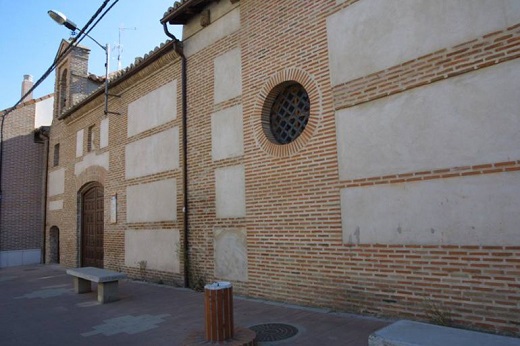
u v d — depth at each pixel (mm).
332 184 5988
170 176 9453
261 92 7254
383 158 5410
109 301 7660
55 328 5926
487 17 4570
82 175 13820
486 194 4461
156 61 10055
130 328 5691
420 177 5023
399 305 5133
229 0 8195
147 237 10102
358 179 5664
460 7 4797
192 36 9125
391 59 5418
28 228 17562
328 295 5945
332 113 6074
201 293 7980
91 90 16484
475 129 4586
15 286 10633
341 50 6027
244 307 6414
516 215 4238
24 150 17875
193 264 8578
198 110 8758
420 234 4984
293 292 6430
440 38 4949
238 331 4812
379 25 5586
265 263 6930
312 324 5273
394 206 5254
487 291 4398
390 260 5258
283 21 6980
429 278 4875
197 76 8898
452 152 4762
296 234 6449
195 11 8922
